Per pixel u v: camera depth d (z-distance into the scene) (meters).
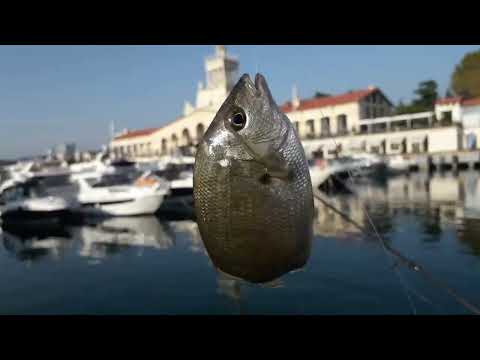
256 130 0.18
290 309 0.67
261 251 0.19
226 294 0.76
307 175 0.19
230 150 0.18
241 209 0.19
